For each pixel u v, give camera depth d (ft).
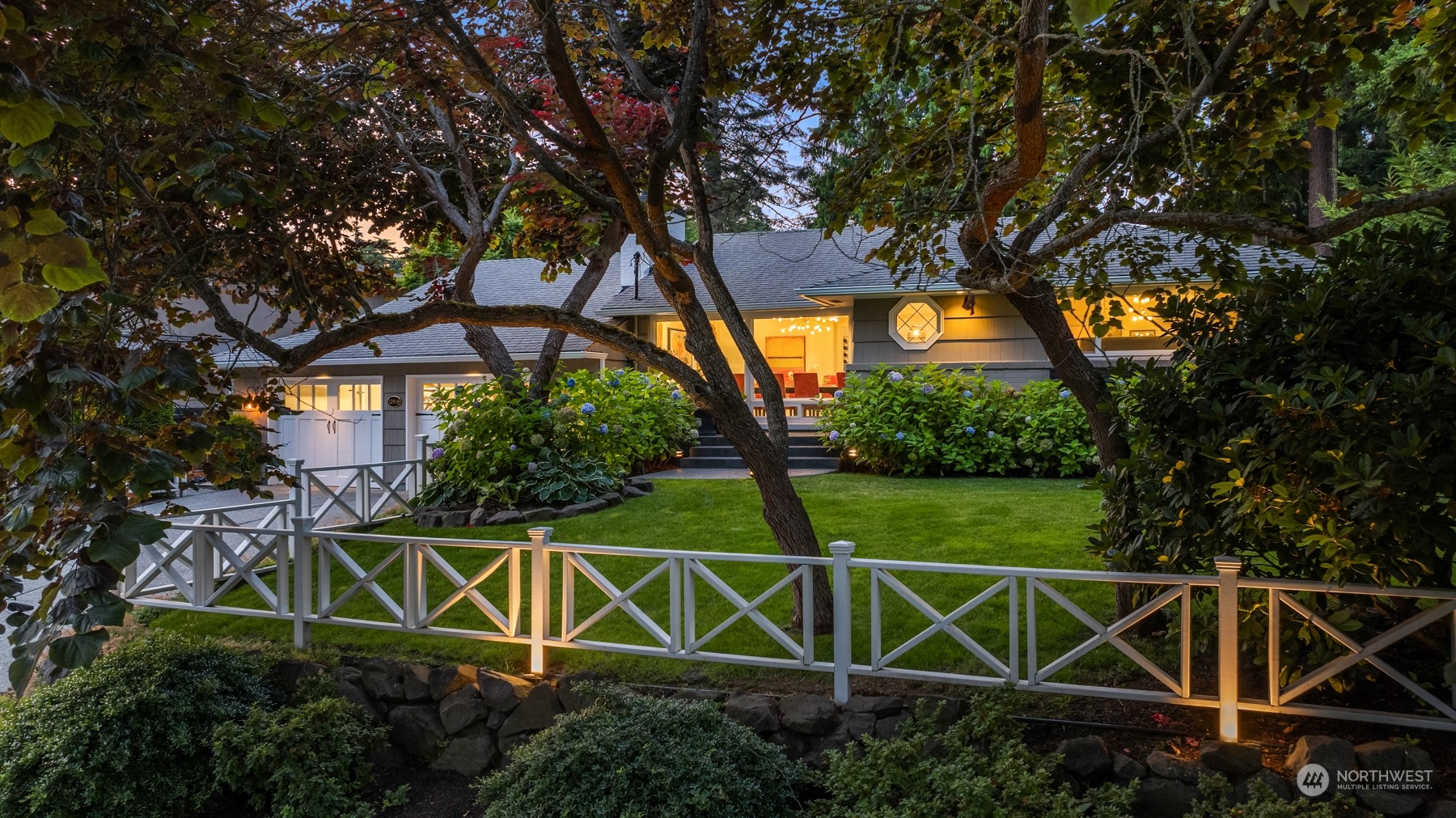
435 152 22.25
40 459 7.06
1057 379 35.47
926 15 13.29
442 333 47.06
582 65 20.25
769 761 11.37
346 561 15.56
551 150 22.03
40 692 13.41
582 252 31.40
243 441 11.44
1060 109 14.80
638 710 12.06
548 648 15.17
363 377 46.32
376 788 13.46
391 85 14.57
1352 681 10.99
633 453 33.71
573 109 12.57
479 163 26.25
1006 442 33.32
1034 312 14.03
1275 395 9.50
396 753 14.07
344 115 11.83
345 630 16.62
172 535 26.40
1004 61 14.03
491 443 26.63
